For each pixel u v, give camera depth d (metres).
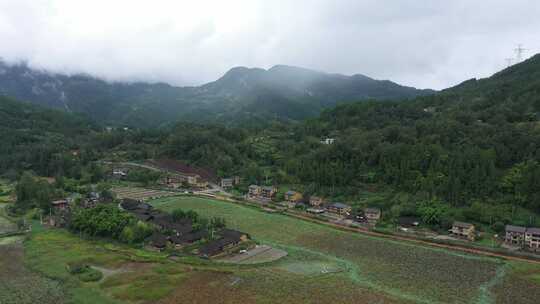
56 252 105.00
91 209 127.38
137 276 89.88
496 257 103.81
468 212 125.81
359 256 105.88
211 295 80.81
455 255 106.06
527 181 126.62
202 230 120.00
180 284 85.94
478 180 136.00
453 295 81.62
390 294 81.81
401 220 132.00
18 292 81.94
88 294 80.88
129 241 111.06
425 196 140.75
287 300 78.69
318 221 140.50
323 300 78.75
